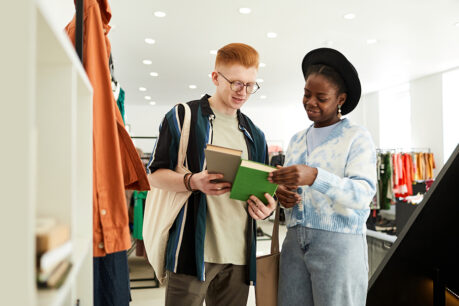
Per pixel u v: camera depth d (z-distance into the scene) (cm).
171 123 127
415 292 124
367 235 223
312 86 121
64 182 55
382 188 647
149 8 402
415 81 744
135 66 632
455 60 605
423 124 726
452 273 122
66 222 56
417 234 109
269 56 573
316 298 115
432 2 388
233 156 103
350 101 127
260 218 120
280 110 1063
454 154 100
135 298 292
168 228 123
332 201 116
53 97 56
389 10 407
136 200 321
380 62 613
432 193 102
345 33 478
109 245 90
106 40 121
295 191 126
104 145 93
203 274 118
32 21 36
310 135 133
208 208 125
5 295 37
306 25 449
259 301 130
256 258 130
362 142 116
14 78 36
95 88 93
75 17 95
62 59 54
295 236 125
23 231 37
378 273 115
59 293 44
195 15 420
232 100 126
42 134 55
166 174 121
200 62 610
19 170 37
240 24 448
